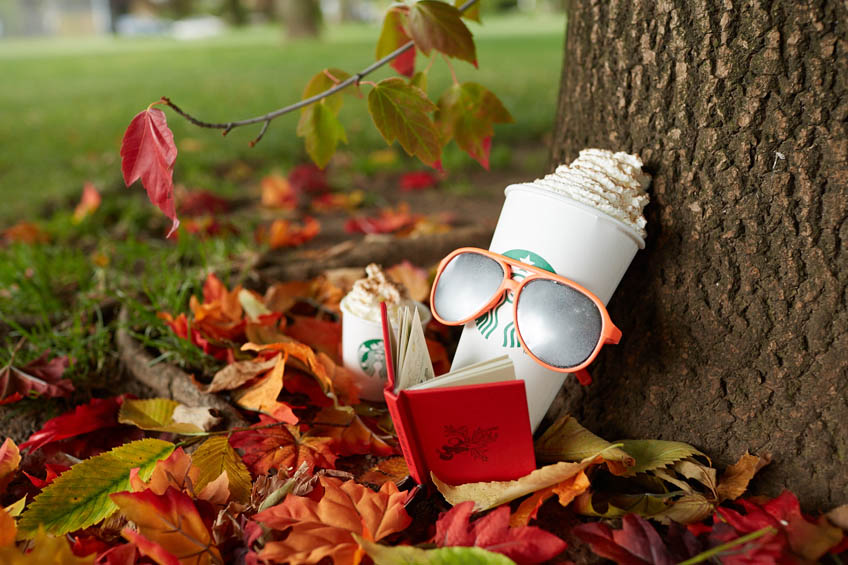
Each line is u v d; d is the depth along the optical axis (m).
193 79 5.08
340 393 1.02
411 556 0.85
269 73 5.33
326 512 0.89
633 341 0.99
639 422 1.00
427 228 1.58
